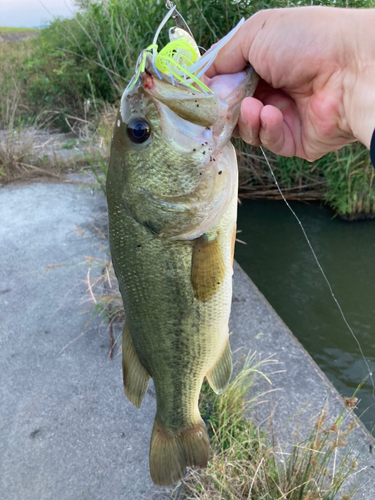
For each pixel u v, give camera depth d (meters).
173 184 0.23
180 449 0.30
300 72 0.25
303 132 0.29
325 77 0.25
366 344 0.57
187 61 0.22
